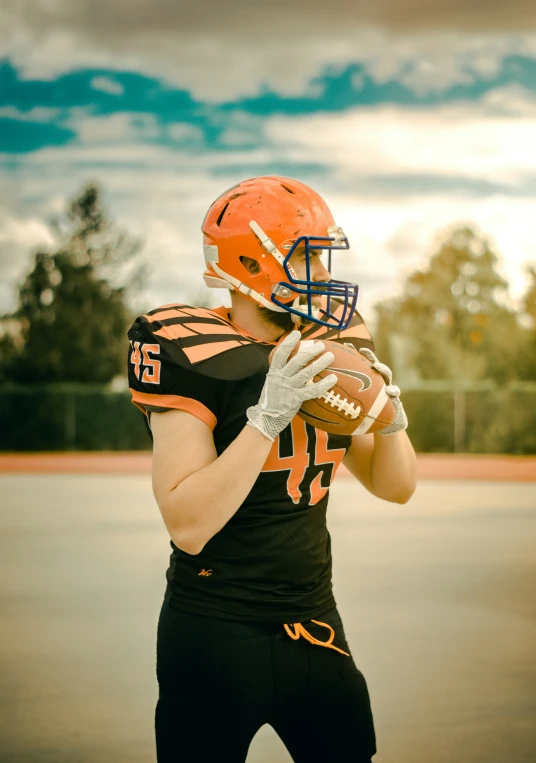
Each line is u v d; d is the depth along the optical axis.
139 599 5.72
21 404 23.97
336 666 2.04
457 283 39.50
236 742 1.97
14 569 6.67
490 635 4.92
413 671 4.33
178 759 2.00
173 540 1.95
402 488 2.28
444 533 8.40
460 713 3.80
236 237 2.09
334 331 2.27
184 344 2.01
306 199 2.10
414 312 39.25
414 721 3.71
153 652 4.62
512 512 10.07
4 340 31.34
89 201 32.00
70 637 4.88
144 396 2.01
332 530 8.55
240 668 1.96
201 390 1.98
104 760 3.31
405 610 5.44
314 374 1.89
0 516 9.80
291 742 2.09
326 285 2.08
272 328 2.17
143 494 12.24
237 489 1.88
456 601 5.67
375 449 2.25
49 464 18.98
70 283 31.20
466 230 40.16
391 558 7.05
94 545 7.74
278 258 2.06
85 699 3.95
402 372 37.94
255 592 1.99
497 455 22.36
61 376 31.00
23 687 4.10
